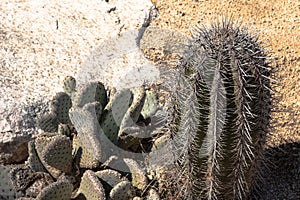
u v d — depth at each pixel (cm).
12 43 509
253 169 375
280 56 537
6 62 485
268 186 446
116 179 385
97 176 383
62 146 388
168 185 395
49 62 495
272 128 419
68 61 500
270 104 369
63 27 537
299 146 470
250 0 607
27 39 518
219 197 369
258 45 354
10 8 553
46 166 397
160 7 587
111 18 554
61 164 397
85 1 568
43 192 359
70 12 555
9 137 423
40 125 420
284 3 609
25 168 395
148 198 382
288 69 530
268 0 610
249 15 588
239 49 330
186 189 369
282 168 460
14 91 453
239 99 324
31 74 478
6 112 431
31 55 499
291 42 554
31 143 396
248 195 405
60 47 513
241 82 321
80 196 383
